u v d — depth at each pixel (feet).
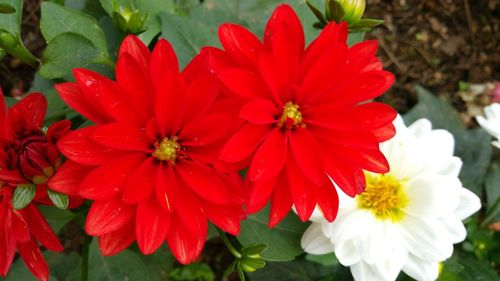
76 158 0.87
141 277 1.32
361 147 0.92
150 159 0.91
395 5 2.10
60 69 1.06
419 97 1.79
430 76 2.07
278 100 0.93
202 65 0.93
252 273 1.57
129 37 0.96
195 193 0.94
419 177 1.17
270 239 1.26
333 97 0.94
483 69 2.08
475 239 1.53
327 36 0.93
